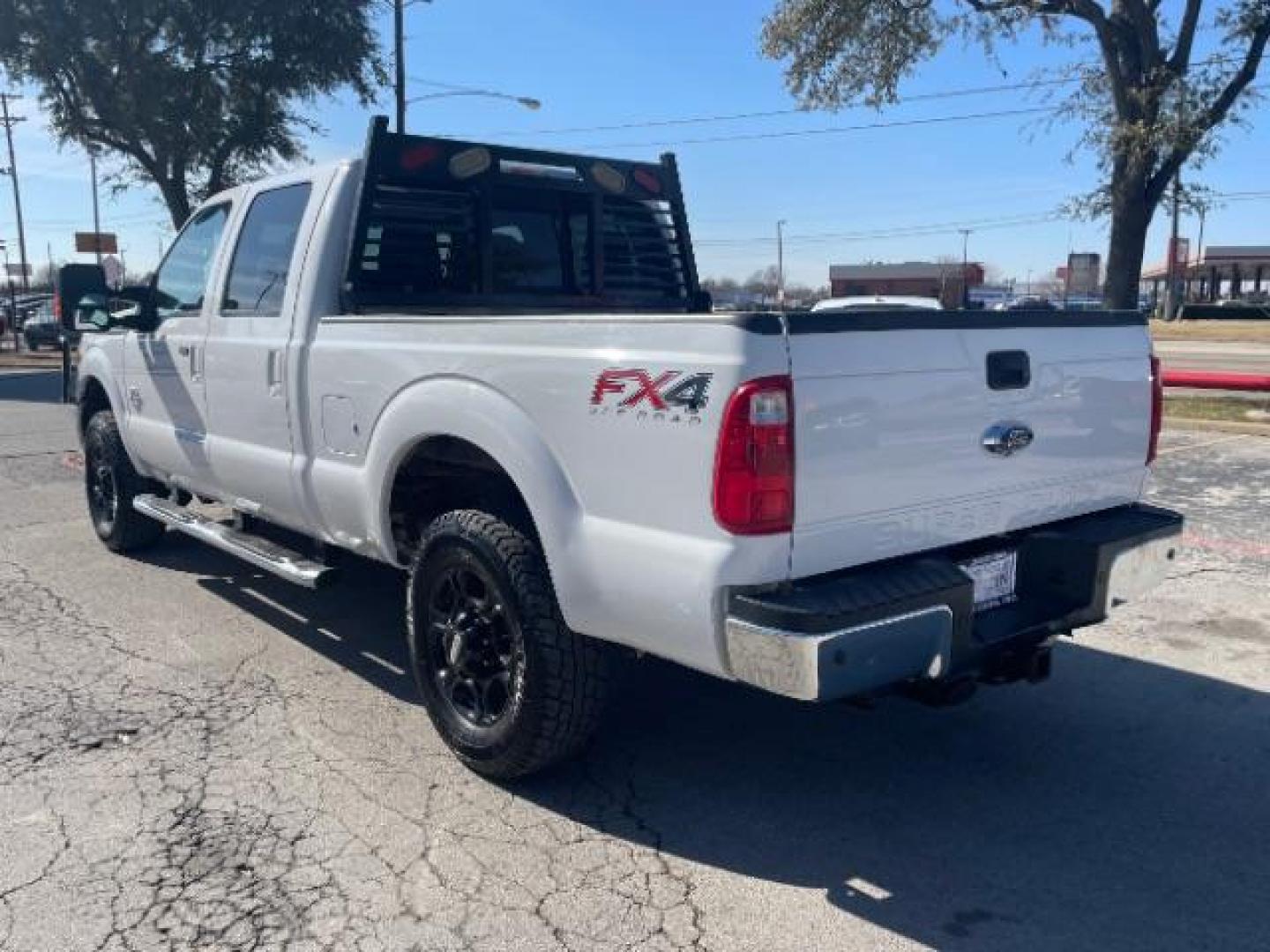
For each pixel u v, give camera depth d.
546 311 5.50
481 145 5.10
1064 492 3.84
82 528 7.80
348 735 4.26
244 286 5.14
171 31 24.50
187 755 4.07
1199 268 69.62
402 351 4.00
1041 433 3.68
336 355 4.35
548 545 3.45
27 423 14.08
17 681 4.80
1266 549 7.02
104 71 24.59
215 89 25.17
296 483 4.68
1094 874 3.33
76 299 6.48
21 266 58.44
